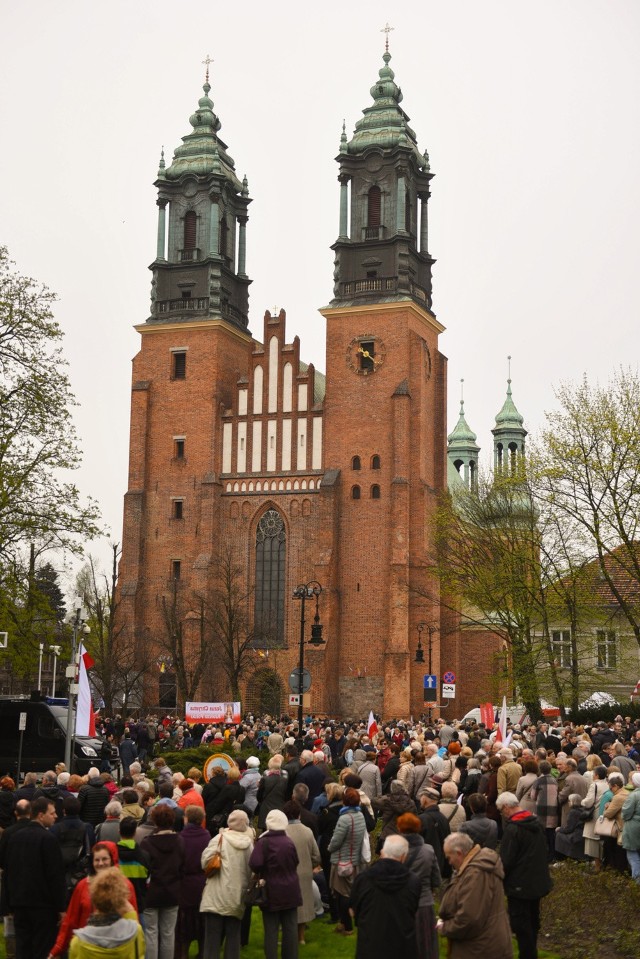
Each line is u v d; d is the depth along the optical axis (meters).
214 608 88.25
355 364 92.94
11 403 49.84
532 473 58.97
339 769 38.94
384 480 90.25
